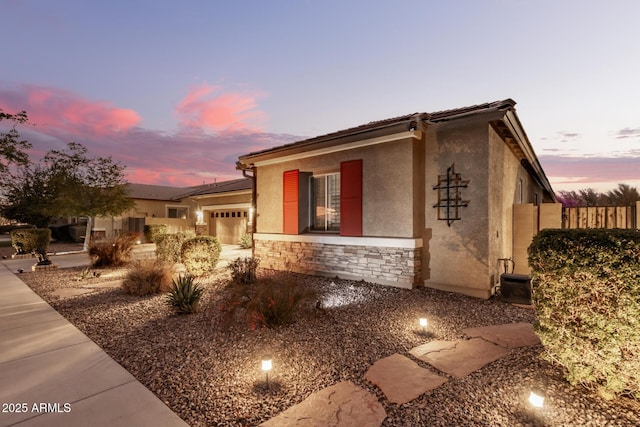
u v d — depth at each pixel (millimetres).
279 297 4758
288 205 9023
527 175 10688
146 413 2480
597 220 6609
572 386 2750
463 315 4941
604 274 2438
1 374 3180
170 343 3973
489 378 2936
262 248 9883
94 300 6273
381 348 3699
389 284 6910
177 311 5230
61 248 17828
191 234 11547
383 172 7062
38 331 4500
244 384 2928
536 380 2873
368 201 7324
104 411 2508
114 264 10859
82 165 15086
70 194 14180
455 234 6348
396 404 2537
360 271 7422
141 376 3129
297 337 4074
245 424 2324
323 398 2641
